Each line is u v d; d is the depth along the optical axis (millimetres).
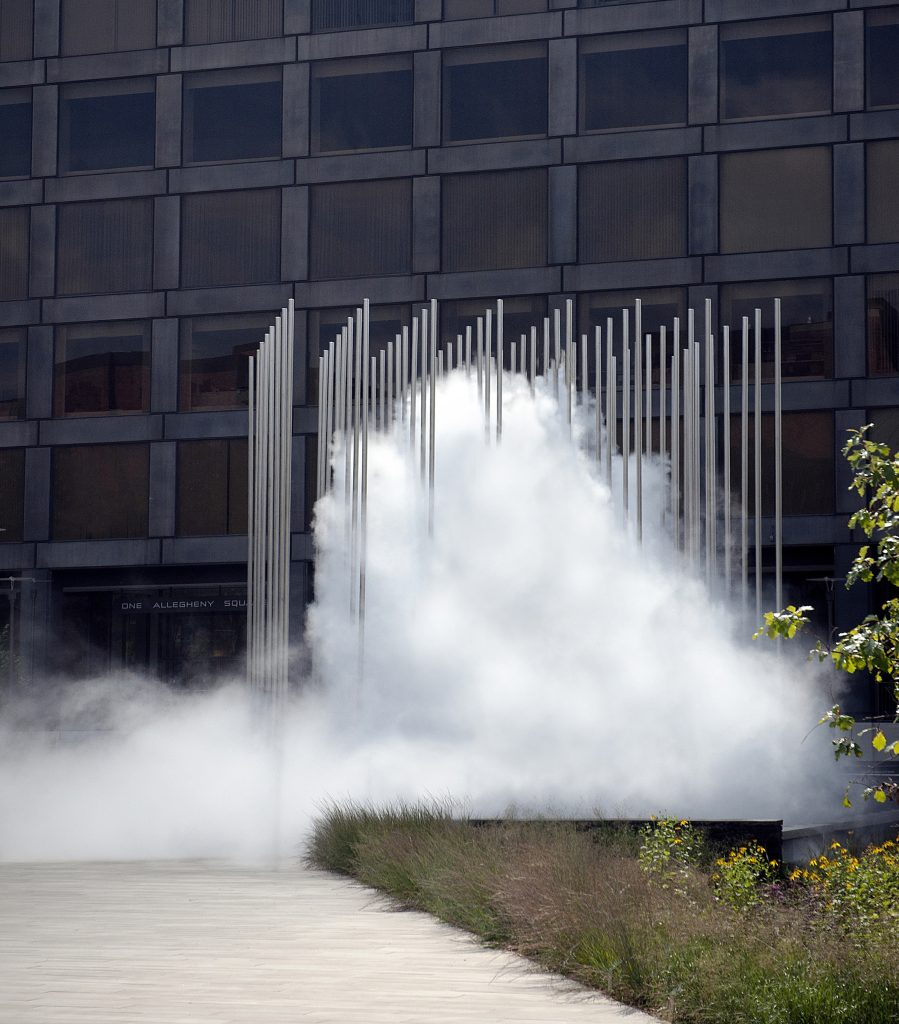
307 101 48031
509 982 8688
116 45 49781
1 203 49875
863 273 43531
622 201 45438
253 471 21500
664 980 7965
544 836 13734
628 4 45875
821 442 43250
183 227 48656
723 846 14430
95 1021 7402
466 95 47000
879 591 41969
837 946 7984
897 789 10547
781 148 44469
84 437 48594
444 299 46375
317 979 8789
